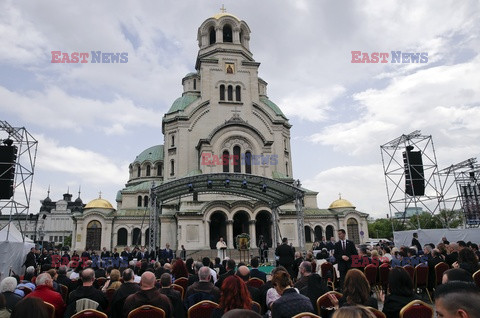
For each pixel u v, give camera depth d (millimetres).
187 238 51469
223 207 53500
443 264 15711
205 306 9516
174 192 39656
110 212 61656
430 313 7945
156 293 9289
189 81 75375
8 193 26672
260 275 14859
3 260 25609
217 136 59125
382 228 102938
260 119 65812
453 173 41219
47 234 132500
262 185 38531
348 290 8047
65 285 15023
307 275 11586
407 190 34594
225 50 67000
